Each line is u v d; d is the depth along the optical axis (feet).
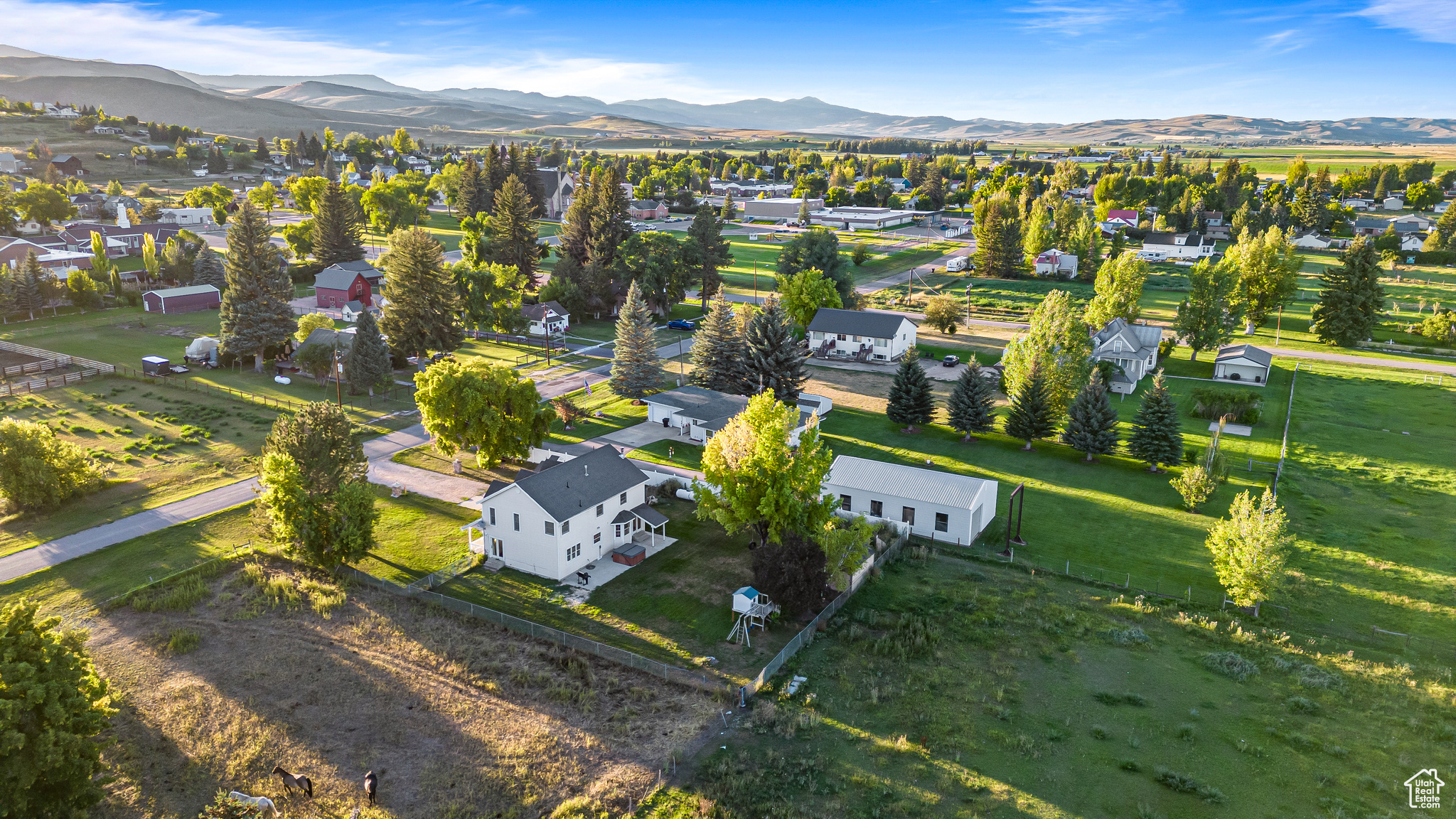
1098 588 169.99
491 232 577.02
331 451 180.86
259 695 131.34
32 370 309.42
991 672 138.00
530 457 239.50
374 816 106.22
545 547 171.42
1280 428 269.03
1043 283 535.60
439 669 138.82
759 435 171.42
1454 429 266.36
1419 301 462.19
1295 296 480.64
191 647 143.23
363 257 527.81
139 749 118.52
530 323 397.80
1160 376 234.17
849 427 270.26
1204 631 152.05
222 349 324.19
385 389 302.66
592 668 139.74
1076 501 214.07
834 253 421.59
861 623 155.43
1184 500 212.64
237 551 179.73
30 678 100.07
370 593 164.76
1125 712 126.82
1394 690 132.46
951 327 395.34
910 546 191.11
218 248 590.55
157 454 234.79
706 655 144.66
